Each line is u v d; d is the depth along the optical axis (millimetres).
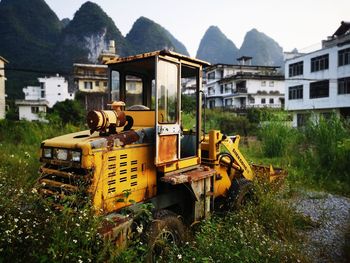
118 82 4504
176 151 4094
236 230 3887
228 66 48625
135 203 3566
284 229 4535
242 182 5582
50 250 2320
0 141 12086
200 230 4227
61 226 2688
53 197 3377
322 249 4297
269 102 44344
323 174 8734
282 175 6758
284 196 6375
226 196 5590
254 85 43906
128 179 3574
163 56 3779
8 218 2727
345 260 3990
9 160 7270
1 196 3082
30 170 6461
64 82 53688
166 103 3918
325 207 6211
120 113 3703
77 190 3039
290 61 29984
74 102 26000
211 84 53312
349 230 4902
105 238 2854
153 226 3441
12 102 49312
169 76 3934
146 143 3826
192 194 4242
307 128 11820
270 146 12367
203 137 5387
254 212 4801
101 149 3266
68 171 3461
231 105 44750
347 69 23297
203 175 4223
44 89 52750
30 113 43594
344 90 23734
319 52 25969
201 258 3148
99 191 3217
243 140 19234
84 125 15102
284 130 12688
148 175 3859
